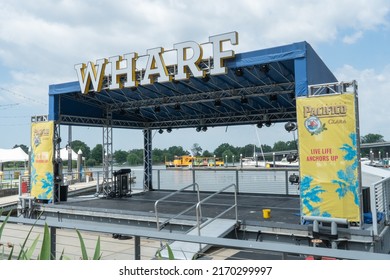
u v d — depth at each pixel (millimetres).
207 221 8867
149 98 14609
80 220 11820
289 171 15156
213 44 9594
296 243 8156
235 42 9289
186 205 12422
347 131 7832
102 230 3131
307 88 8430
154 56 10539
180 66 10117
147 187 17828
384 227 8359
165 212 10906
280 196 14680
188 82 12219
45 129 13148
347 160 7805
